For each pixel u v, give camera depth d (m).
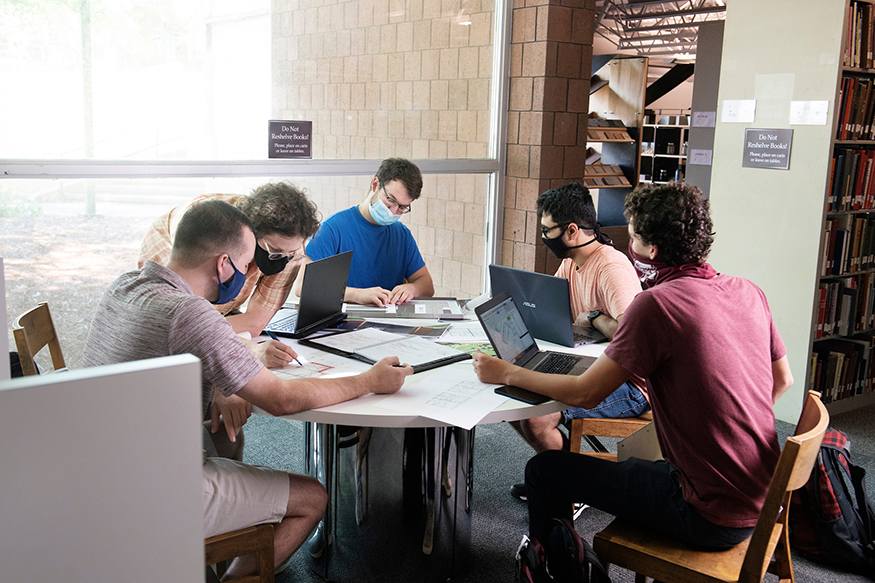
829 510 2.31
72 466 0.51
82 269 3.21
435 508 2.12
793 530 2.40
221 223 1.62
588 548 1.58
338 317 2.42
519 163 4.43
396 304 2.72
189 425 0.56
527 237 4.43
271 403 1.56
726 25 3.72
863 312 3.81
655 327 1.57
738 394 1.54
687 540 1.58
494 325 1.97
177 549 0.57
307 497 1.72
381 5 3.89
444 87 4.21
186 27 3.32
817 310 3.55
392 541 2.12
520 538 2.44
